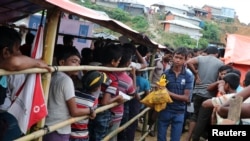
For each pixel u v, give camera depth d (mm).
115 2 55469
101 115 3836
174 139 5258
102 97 3824
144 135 6441
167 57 7727
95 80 3258
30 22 6559
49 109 2953
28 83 2434
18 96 2475
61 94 2959
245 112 2248
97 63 4051
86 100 3283
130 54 4449
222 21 70312
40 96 2498
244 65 7738
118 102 4074
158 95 5016
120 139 5156
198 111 6395
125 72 4660
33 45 2584
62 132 3061
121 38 5605
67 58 3088
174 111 5207
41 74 2574
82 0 42125
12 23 4977
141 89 5602
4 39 2242
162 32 47844
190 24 51125
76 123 3340
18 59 2195
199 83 6324
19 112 2463
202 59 6383
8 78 2738
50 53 2641
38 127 2639
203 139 7438
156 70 7484
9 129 2646
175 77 5215
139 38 5156
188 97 5219
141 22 48875
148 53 7023
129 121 4969
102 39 5699
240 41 8727
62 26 7066
